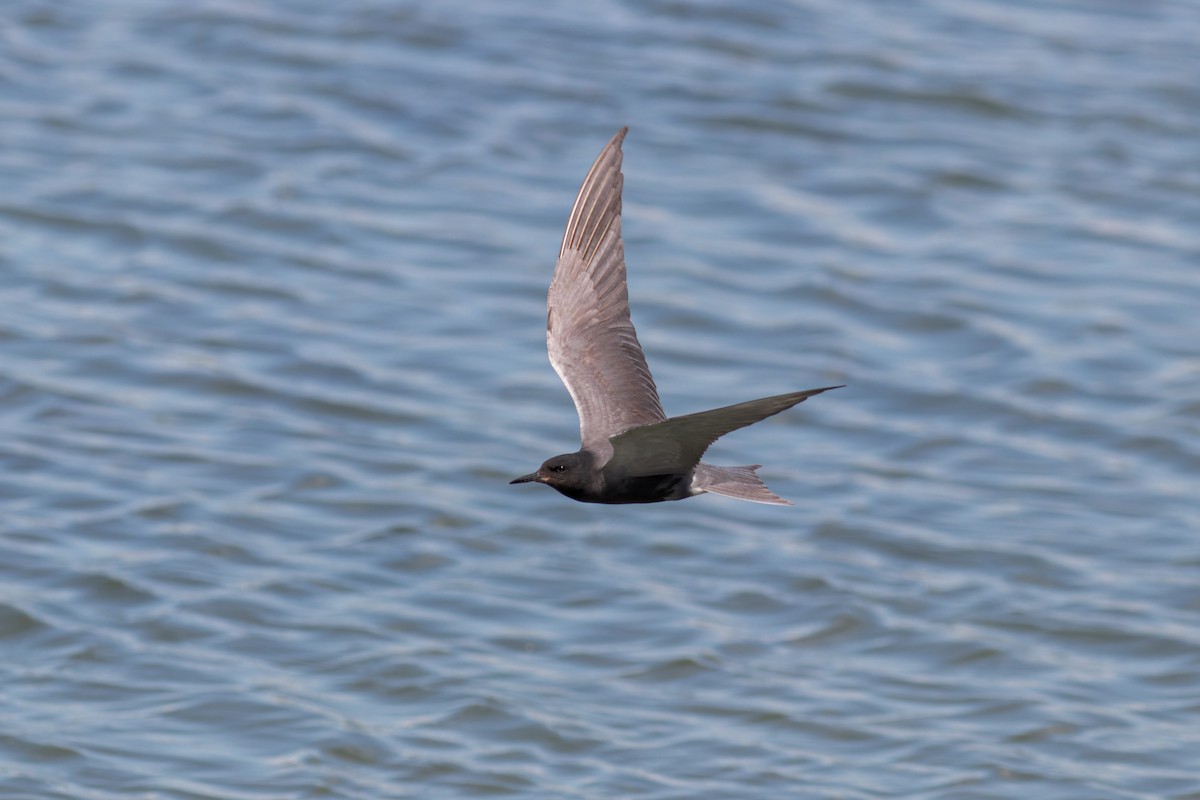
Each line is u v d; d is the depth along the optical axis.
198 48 27.56
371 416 19.59
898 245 23.73
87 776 13.93
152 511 17.61
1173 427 19.89
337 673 15.42
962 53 28.67
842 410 20.30
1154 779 14.34
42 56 27.05
